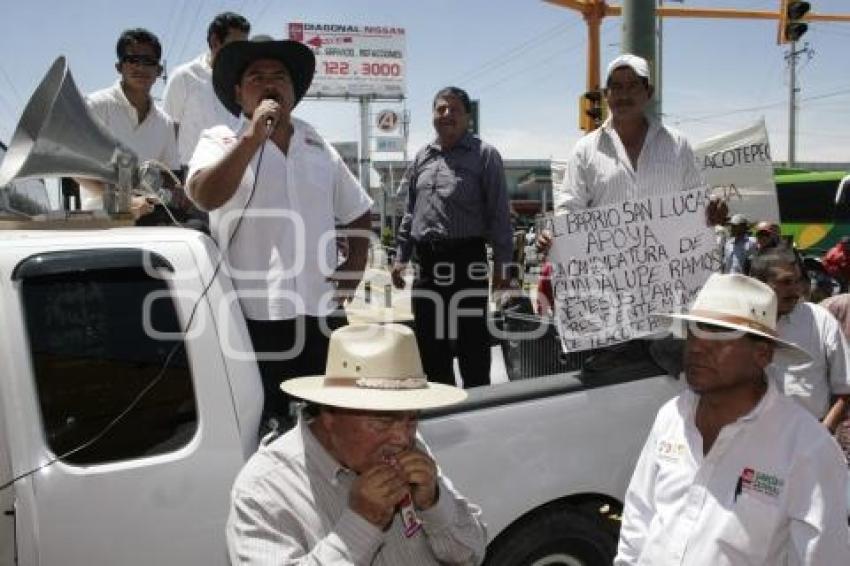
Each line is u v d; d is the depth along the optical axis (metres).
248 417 2.40
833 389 3.78
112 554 2.19
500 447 2.82
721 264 3.55
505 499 2.81
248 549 1.74
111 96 4.13
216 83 3.06
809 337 3.76
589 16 10.37
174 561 2.25
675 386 3.30
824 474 2.07
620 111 3.63
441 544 1.89
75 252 2.30
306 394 1.75
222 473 2.31
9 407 2.14
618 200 3.69
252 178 2.87
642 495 2.44
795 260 3.71
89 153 2.90
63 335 2.25
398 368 1.77
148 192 3.16
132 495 2.21
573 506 3.04
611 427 3.09
